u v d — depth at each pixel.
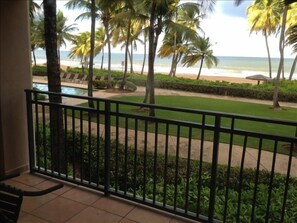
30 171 3.15
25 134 3.12
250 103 15.70
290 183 4.12
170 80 21.52
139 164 4.87
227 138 8.19
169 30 9.91
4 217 1.63
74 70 29.00
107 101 2.49
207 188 3.43
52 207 2.46
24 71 3.03
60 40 27.09
